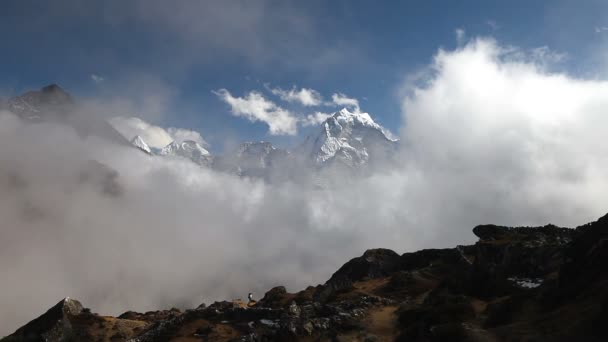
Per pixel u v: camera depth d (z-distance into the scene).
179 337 56.91
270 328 51.94
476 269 54.47
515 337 31.59
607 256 35.38
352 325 47.34
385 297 61.56
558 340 29.00
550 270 50.47
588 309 30.33
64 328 58.53
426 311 44.66
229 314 61.22
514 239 61.72
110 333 62.00
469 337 33.59
